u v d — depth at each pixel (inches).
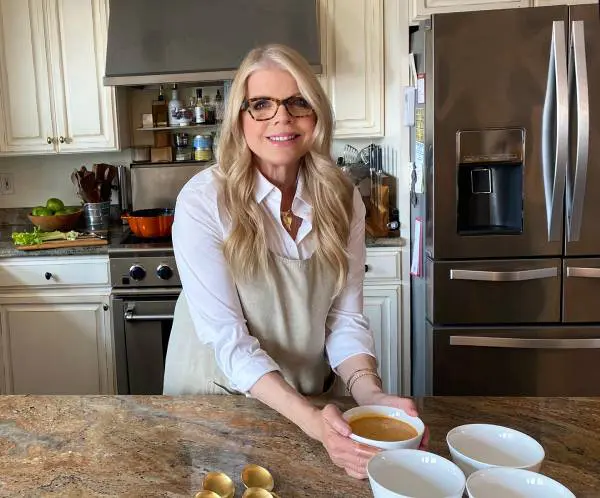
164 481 35.8
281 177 50.5
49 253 108.8
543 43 92.6
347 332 52.1
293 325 51.1
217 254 48.9
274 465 37.5
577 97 91.0
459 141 95.0
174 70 115.0
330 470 36.7
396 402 40.0
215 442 40.4
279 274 50.2
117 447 40.0
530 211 96.1
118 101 123.2
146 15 118.1
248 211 48.8
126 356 109.6
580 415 44.3
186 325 59.1
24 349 112.3
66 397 48.3
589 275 96.0
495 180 100.0
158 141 132.0
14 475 36.7
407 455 32.3
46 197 136.3
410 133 109.0
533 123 94.3
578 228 95.3
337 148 130.6
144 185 130.5
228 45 115.7
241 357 45.2
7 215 136.3
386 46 117.2
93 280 109.7
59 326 111.4
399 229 115.9
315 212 50.6
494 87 93.7
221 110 130.0
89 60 119.9
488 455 34.9
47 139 121.9
